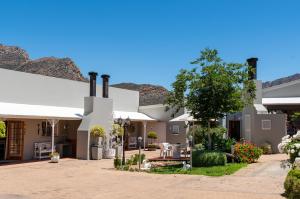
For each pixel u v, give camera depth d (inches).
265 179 583.2
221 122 1170.6
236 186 524.4
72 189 524.1
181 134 1364.4
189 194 470.3
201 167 773.9
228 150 876.0
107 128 1102.4
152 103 1689.2
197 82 832.3
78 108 1191.6
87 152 1009.5
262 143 1091.3
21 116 853.2
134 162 861.2
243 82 850.1
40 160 962.1
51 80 1095.6
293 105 1317.7
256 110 1103.0
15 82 973.8
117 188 528.1
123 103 1444.4
